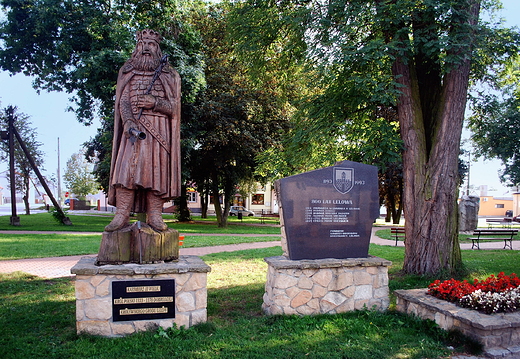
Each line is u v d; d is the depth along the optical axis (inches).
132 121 217.8
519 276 346.9
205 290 217.5
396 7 337.1
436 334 207.0
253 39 490.9
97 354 179.6
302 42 456.4
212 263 428.1
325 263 242.4
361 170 268.5
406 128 367.2
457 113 351.9
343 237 261.3
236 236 757.3
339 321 225.6
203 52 898.7
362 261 249.4
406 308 242.8
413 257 358.3
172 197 230.4
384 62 393.7
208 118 888.9
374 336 207.2
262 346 191.9
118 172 217.5
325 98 434.3
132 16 756.6
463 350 191.3
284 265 236.7
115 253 211.6
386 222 1498.5
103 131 978.7
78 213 1742.1
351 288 248.4
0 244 564.1
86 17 730.2
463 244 668.7
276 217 1818.4
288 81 585.3
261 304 269.3
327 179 260.7
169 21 762.2
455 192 354.3
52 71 764.6
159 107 222.5
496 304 204.7
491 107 472.1
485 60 429.7
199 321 215.6
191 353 180.7
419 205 357.1
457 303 220.2
